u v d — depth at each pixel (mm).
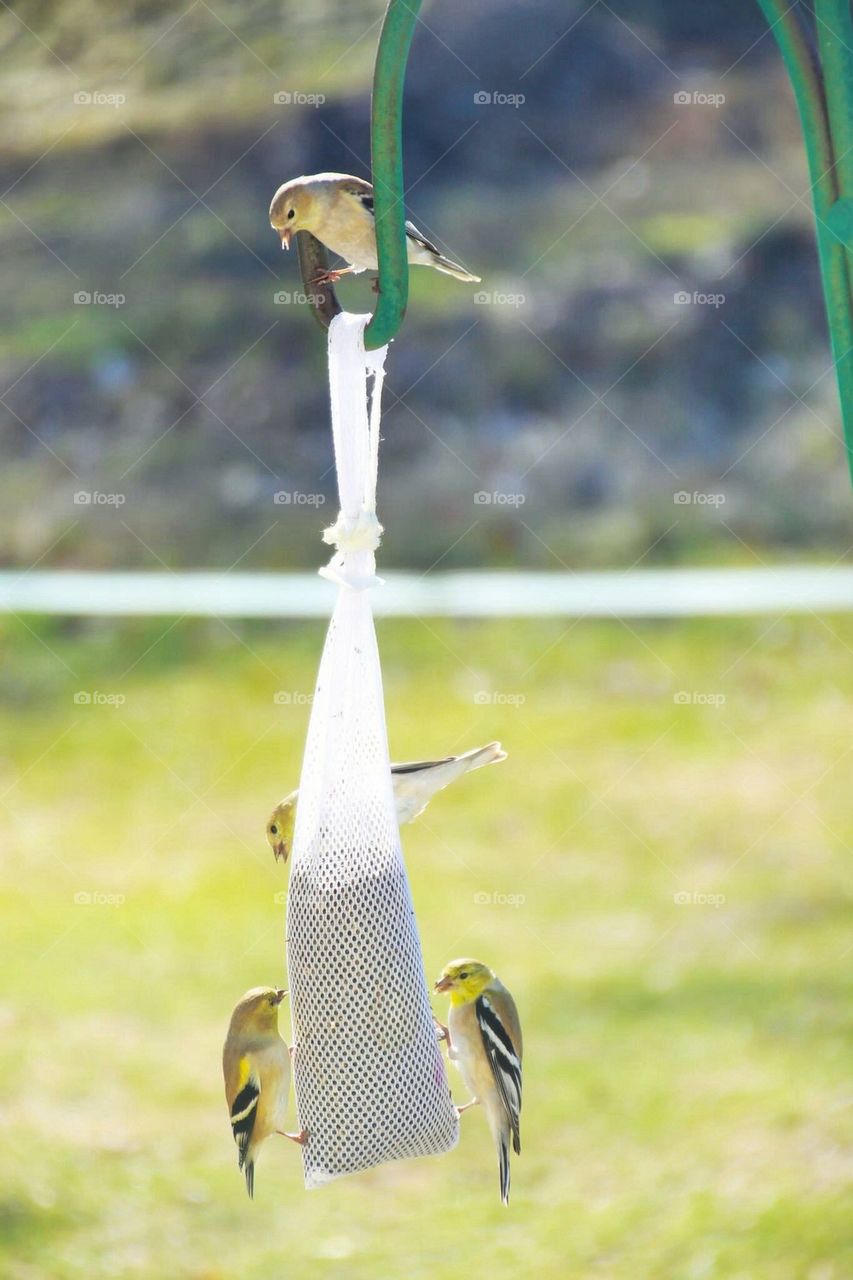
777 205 25109
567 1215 7727
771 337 23219
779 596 18672
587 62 26891
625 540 20359
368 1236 7652
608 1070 9070
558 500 21047
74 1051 9359
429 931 11445
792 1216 7242
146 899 12180
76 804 14461
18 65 24469
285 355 22156
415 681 17250
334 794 4406
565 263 23922
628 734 15617
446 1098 4574
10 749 15734
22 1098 8703
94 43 24375
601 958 10805
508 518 20750
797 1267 6895
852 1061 8734
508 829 13500
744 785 14195
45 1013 9945
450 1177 8297
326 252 4500
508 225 24594
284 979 10648
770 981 10141
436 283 23609
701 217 24906
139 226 23766
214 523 20344
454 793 14359
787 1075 8680
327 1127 4461
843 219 4262
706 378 22797
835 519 20875
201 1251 7543
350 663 4375
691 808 13625
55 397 21797
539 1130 8523
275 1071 4789
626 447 21719
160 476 20938
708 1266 7043
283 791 14703
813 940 10805
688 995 10039
